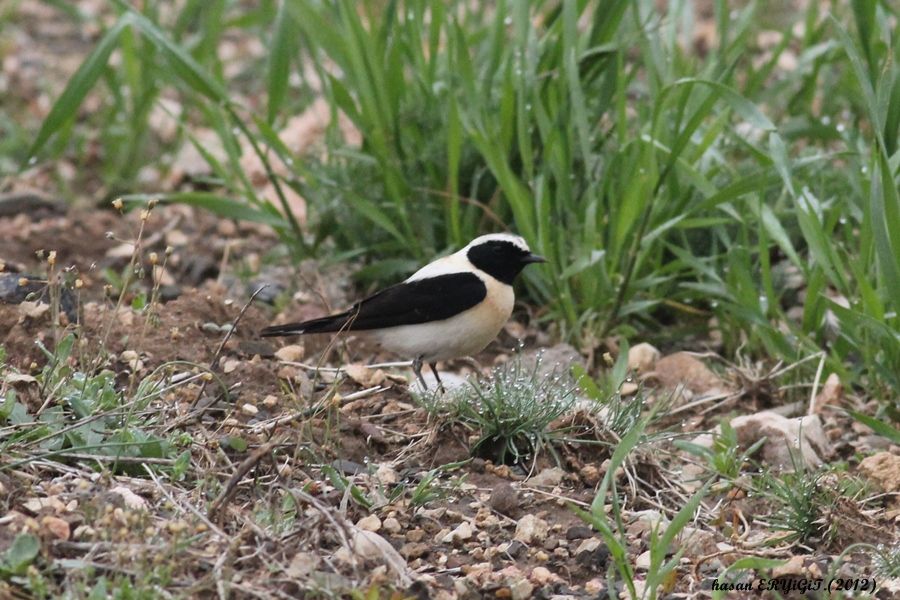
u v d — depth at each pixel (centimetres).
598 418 997
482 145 1245
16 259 1434
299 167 1364
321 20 1343
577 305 1313
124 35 1653
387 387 1066
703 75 1370
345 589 759
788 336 1249
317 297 1383
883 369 1112
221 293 1373
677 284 1331
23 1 2331
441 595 787
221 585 739
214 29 1623
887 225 1063
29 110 1892
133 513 776
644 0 1422
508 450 986
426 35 1667
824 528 900
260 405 1033
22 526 780
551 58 1345
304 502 859
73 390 930
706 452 984
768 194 1347
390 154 1347
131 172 1694
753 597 812
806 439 1036
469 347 1105
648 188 1220
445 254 1339
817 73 1500
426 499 902
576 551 866
